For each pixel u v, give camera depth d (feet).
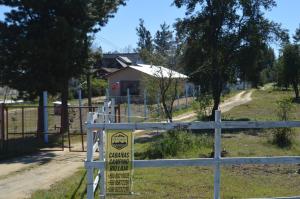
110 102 53.42
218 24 128.77
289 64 223.10
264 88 369.91
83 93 217.56
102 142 31.73
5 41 79.30
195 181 40.55
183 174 44.09
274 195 35.14
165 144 57.52
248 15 128.57
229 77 134.72
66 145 73.10
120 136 24.08
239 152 61.82
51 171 48.67
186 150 59.31
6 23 79.87
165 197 34.14
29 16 81.20
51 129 95.09
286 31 130.52
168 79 84.28
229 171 46.24
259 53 131.95
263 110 157.99
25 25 80.64
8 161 56.70
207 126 24.53
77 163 54.24
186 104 160.04
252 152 62.13
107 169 24.08
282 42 131.95
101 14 85.97
